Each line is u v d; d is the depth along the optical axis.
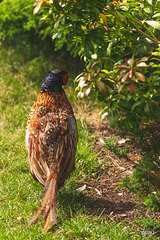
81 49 3.59
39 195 3.86
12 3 7.43
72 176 4.25
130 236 3.23
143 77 2.73
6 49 8.77
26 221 3.43
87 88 2.95
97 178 4.31
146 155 4.29
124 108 3.56
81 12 3.16
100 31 3.47
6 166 4.43
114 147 4.87
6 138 5.01
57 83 3.63
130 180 4.07
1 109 6.02
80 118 5.69
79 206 3.76
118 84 3.16
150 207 3.57
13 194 3.85
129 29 3.36
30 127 3.57
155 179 3.96
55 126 3.51
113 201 3.88
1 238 3.17
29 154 3.56
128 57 4.57
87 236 3.24
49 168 3.37
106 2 3.10
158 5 3.43
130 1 3.49
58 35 3.39
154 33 3.66
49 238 3.18
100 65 3.58
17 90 6.71
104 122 5.68
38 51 8.35
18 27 8.19
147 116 3.60
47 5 3.14
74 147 3.62
